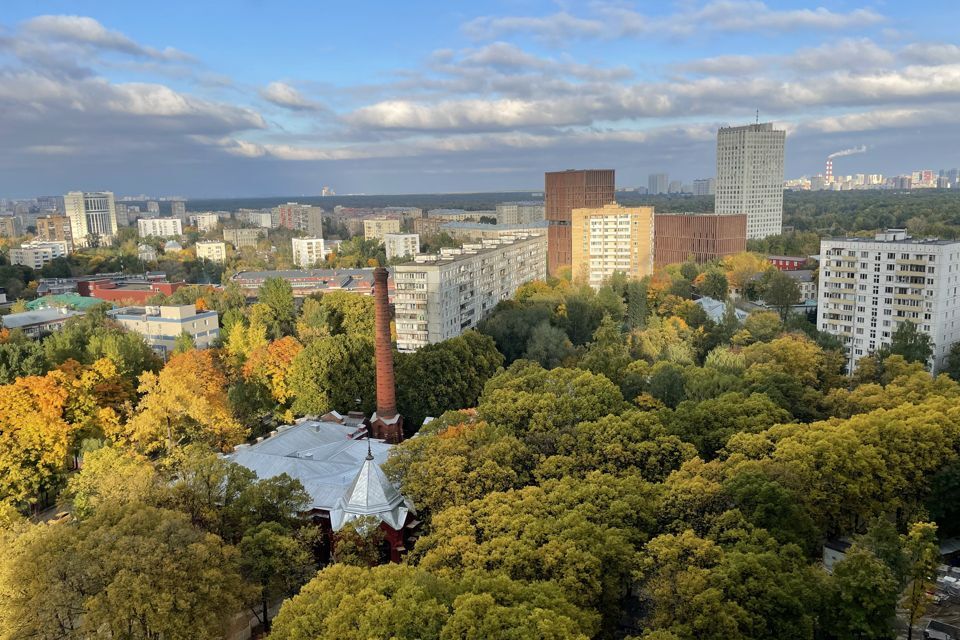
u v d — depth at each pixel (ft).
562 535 257.96
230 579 250.98
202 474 298.15
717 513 284.61
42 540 248.52
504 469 316.19
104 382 488.02
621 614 268.62
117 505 276.41
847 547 331.77
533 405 393.91
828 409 443.73
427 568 255.50
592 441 357.20
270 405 519.60
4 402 397.60
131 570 230.48
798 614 230.68
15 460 391.24
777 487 282.56
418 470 322.96
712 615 224.33
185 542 247.29
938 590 304.50
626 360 541.75
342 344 514.27
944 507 328.29
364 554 291.99
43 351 508.53
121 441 426.92
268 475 359.25
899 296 630.33
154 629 225.35
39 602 223.71
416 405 486.79
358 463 370.12
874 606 239.50
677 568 245.86
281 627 217.77
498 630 202.59
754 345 561.02
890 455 331.98
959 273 621.31
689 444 347.77
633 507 286.66
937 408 372.58
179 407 425.28
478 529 275.59
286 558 276.62
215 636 240.53
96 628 219.20
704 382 457.68
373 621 207.31
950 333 628.28
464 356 523.29
